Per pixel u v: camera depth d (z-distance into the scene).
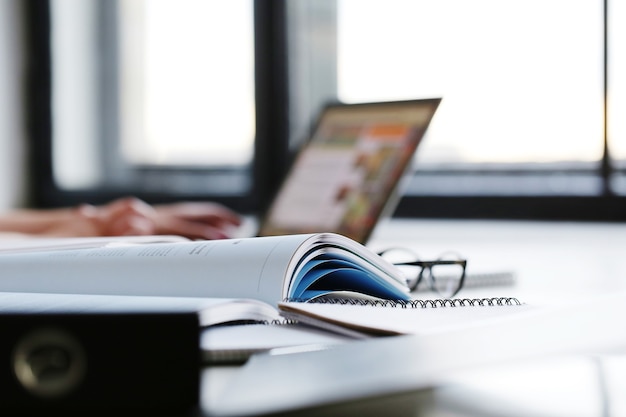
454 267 0.78
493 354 0.33
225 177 2.30
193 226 1.19
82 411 0.28
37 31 2.42
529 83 1.89
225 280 0.50
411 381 0.28
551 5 1.85
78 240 0.76
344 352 0.34
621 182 1.84
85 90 2.43
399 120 1.04
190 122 2.32
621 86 1.81
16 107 2.39
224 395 0.28
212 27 2.28
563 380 0.38
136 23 2.36
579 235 1.57
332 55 2.16
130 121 2.38
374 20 2.08
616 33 1.80
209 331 0.43
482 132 1.96
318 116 1.19
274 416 0.25
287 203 1.10
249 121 2.26
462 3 1.95
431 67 2.00
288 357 0.34
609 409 0.32
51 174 2.43
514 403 0.34
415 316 0.43
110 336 0.28
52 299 0.44
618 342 0.37
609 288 0.77
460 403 0.34
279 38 2.20
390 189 0.98
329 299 0.51
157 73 2.35
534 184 1.93
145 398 0.28
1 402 0.28
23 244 0.74
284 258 0.50
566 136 1.87
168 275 0.53
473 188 1.99
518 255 1.16
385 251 0.89
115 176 2.41
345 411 0.32
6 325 0.28
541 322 0.40
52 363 0.28
